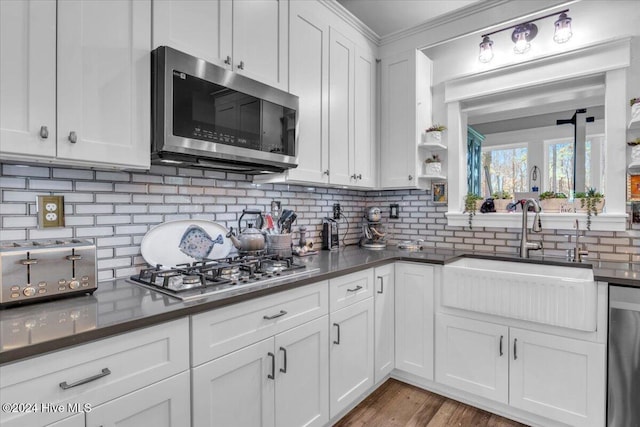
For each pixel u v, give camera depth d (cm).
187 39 149
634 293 160
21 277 112
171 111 136
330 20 232
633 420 161
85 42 119
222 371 126
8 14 104
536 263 218
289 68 199
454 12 253
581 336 174
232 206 208
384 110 280
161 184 175
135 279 151
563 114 233
